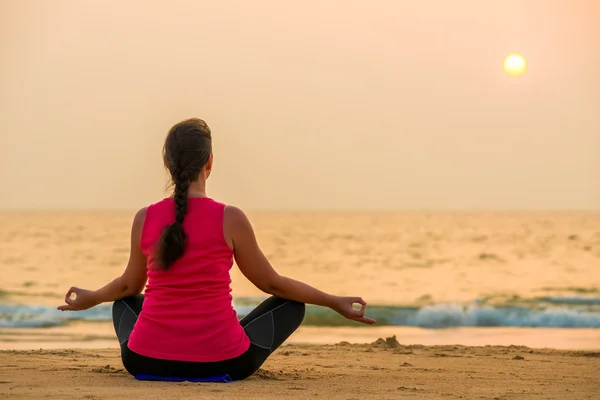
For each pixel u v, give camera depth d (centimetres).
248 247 393
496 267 3388
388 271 3231
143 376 404
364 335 1266
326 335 1266
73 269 3130
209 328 390
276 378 449
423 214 17538
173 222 388
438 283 2650
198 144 397
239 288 2131
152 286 395
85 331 1280
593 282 2636
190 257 386
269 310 412
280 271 3269
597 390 432
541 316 1555
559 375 519
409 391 412
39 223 9100
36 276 2784
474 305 1792
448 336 1245
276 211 19550
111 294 421
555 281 2691
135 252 402
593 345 1091
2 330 1291
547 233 6844
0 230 6925
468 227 8588
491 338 1201
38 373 468
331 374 496
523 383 465
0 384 408
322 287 2536
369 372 519
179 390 372
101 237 5678
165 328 391
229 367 398
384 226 8938
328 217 14100
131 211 17762
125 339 408
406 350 725
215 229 387
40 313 1559
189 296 389
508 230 7612
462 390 424
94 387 390
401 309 1645
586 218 13000
